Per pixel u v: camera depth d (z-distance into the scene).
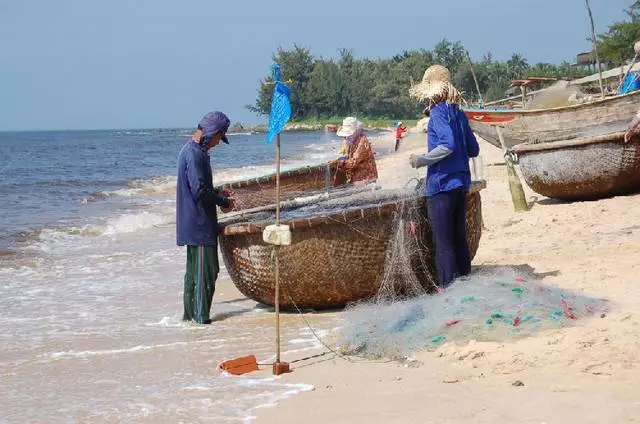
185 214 7.72
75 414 4.86
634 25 73.00
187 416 4.70
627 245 9.28
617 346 5.34
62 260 12.52
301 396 4.95
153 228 16.97
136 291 9.73
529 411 4.32
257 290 7.97
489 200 15.27
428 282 7.60
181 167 7.72
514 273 7.50
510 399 4.55
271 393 5.07
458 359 5.50
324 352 6.10
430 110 7.17
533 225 11.62
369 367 5.57
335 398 4.86
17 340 7.09
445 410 4.45
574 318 6.09
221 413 4.71
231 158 54.38
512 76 135.50
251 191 11.65
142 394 5.22
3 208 22.14
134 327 7.62
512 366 5.16
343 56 160.00
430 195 7.15
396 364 5.59
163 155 67.75
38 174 40.25
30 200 24.78
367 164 11.07
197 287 7.68
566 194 13.65
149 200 24.62
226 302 8.80
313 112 151.38
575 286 7.37
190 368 5.88
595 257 8.80
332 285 7.58
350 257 7.46
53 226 17.38
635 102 14.08
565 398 4.48
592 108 14.68
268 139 6.07
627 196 13.15
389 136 73.12
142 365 6.05
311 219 7.39
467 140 7.25
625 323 5.95
